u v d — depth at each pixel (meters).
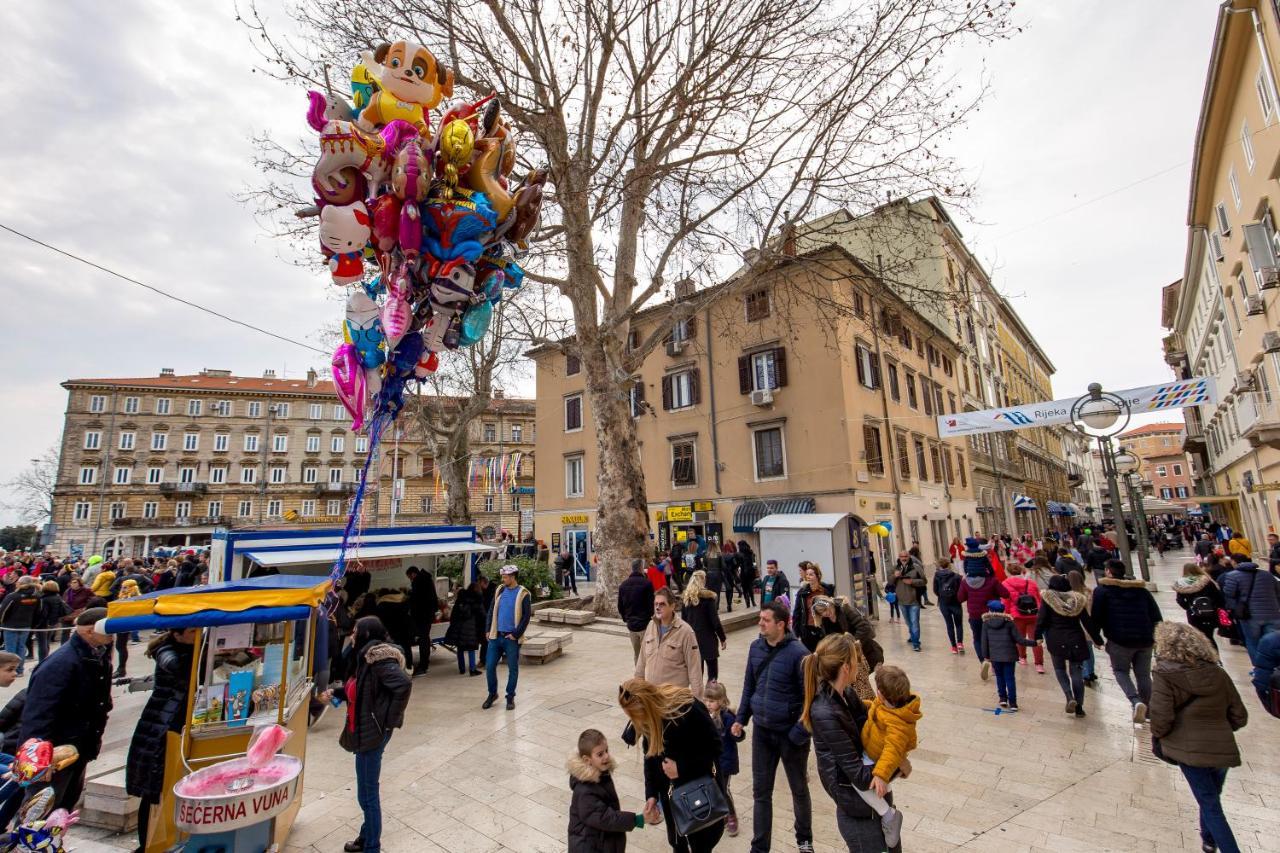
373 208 3.44
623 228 14.51
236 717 4.09
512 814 4.62
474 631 9.12
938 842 4.02
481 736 6.33
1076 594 6.68
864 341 22.08
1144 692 5.88
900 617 13.67
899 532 21.66
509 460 26.53
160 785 3.87
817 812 4.57
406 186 3.35
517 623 7.38
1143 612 5.95
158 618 3.74
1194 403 13.70
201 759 3.93
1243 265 16.17
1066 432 63.16
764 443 21.92
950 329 32.16
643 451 25.59
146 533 53.81
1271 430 12.71
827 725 3.27
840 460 19.80
